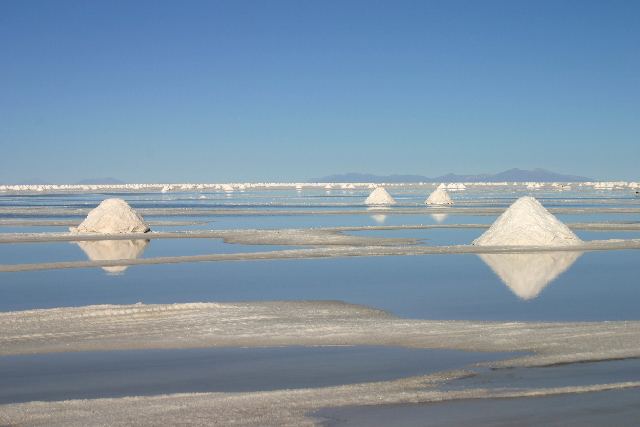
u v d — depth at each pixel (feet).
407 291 47.88
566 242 80.07
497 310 40.22
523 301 43.42
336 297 45.32
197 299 45.09
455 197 301.84
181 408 20.76
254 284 51.96
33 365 27.63
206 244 87.86
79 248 83.51
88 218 106.22
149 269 61.82
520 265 62.95
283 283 52.31
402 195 342.44
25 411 20.65
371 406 20.85
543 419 19.47
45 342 31.55
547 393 22.03
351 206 207.31
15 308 42.09
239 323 35.68
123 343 31.32
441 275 56.34
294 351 29.60
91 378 25.66
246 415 19.95
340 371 26.18
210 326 34.91
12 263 68.23
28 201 264.11
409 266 62.64
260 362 27.78
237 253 76.13
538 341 29.99
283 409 20.57
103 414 20.25
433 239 92.27
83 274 58.44
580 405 20.77
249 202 249.96
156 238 96.73
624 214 154.40
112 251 79.77
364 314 38.70
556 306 41.47
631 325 33.32
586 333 31.32
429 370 26.03
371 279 54.19
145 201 265.75
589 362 26.27
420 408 20.62
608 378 23.88
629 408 20.45
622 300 43.62
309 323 35.68
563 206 197.77
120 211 105.29
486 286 50.16
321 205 216.13
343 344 30.81
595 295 45.75
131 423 19.25
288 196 335.26
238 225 125.39
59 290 49.42
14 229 117.39
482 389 22.66
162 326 34.96
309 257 70.49
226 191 506.89
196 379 25.38
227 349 30.14
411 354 28.68
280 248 82.23
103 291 48.88
